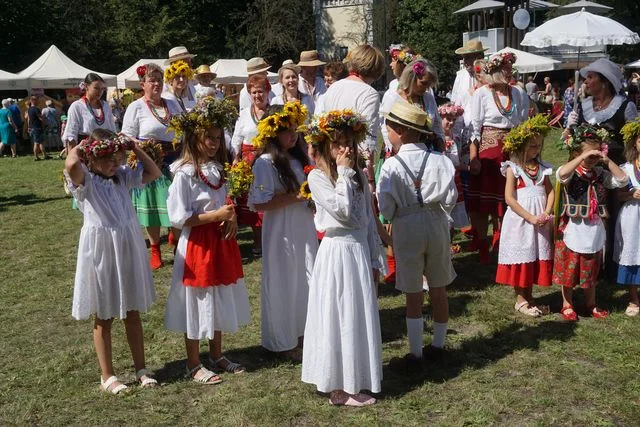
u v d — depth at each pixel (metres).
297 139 4.62
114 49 33.88
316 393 4.18
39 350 5.05
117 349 4.97
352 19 37.12
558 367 4.45
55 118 21.83
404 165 4.29
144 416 3.95
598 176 5.23
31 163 18.34
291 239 4.64
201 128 4.24
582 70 5.98
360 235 4.00
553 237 5.39
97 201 4.07
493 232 7.61
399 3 36.47
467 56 7.68
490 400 4.02
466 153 7.21
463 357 4.66
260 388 4.27
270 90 7.49
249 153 7.07
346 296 3.90
